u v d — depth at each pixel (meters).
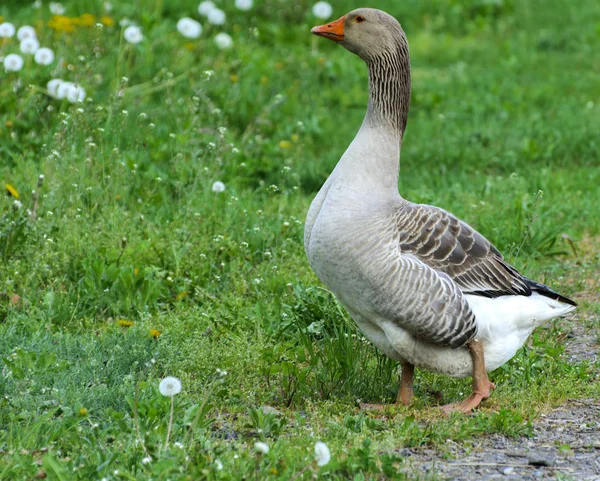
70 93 15.41
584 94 22.94
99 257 12.12
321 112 20.39
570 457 8.11
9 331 10.14
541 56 26.22
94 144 14.08
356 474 7.34
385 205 8.95
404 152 18.64
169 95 17.73
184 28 19.00
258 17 26.36
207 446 7.73
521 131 19.58
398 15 28.83
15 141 15.70
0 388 8.84
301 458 7.65
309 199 15.92
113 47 19.91
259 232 13.34
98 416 8.59
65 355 9.88
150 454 7.31
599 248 14.86
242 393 9.28
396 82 9.33
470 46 27.12
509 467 7.88
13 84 16.58
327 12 22.05
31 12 23.91
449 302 8.73
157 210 14.01
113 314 11.43
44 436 7.85
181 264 12.37
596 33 28.12
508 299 9.34
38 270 11.79
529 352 10.52
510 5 30.52
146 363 9.46
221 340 10.52
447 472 7.75
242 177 16.02
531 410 9.07
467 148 18.59
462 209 15.26
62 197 13.40
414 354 9.06
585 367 10.25
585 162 18.59
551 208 15.47
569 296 12.95
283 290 11.84
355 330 10.52
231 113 18.67
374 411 9.10
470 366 9.26
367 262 8.66
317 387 9.52
